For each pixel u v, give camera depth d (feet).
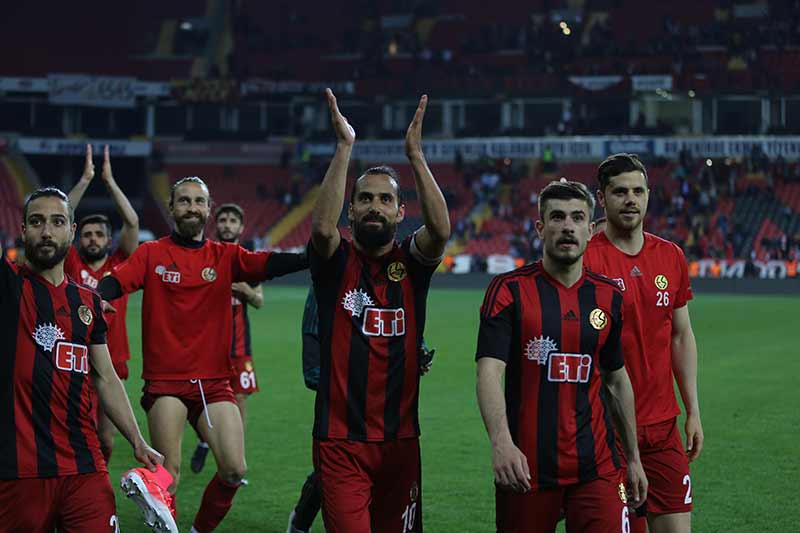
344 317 52.37
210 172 538.88
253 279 71.15
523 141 506.07
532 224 476.13
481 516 77.61
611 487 50.24
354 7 609.01
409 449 53.11
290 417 123.95
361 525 50.55
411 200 446.19
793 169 485.97
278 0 610.65
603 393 52.85
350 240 54.29
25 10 578.25
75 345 51.90
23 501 49.93
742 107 525.75
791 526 74.33
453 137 534.78
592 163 517.14
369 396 52.11
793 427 115.65
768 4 552.41
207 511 69.51
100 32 589.32
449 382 154.20
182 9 607.37
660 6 566.36
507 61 558.15
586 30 578.66
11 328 50.52
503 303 50.31
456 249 473.67
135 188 555.69
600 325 50.65
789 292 386.93
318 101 549.13
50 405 50.65
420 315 53.47
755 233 451.12
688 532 57.93
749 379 155.53
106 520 51.24
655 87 510.99
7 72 548.72
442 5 608.60
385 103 548.31
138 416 126.21
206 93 542.57
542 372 50.29
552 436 49.93
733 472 92.43
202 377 69.87
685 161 490.08
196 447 103.09
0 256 51.24
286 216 513.04
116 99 535.19
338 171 51.31
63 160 538.06
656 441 57.26
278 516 78.64
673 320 60.08
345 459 51.83
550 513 50.29
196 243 70.69
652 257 58.59
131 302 348.79
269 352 195.00
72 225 52.54
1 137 506.48
